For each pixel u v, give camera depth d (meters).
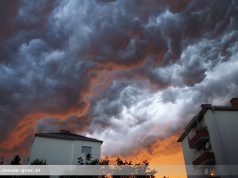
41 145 33.47
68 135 36.72
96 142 35.75
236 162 26.02
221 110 29.58
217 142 27.20
